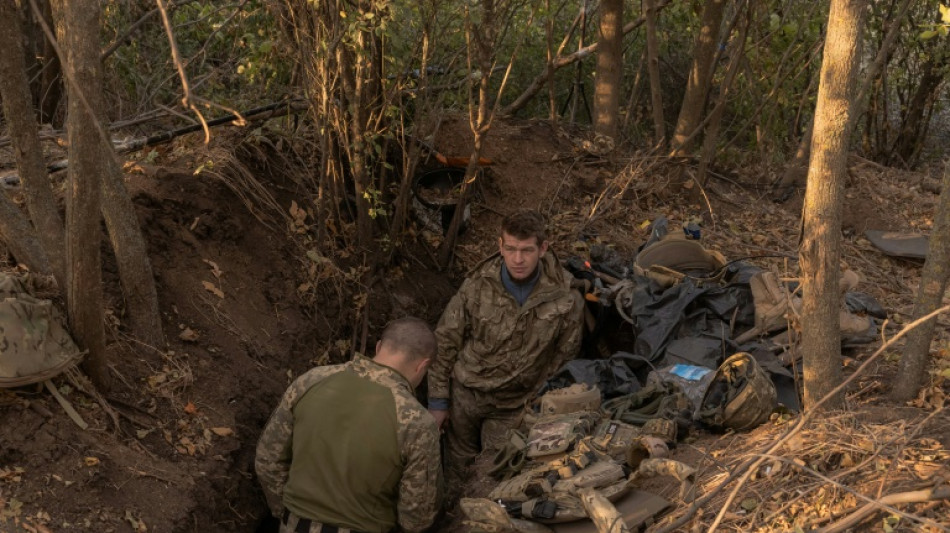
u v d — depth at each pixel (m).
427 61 5.14
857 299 4.71
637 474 3.20
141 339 3.97
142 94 6.49
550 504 3.18
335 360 4.98
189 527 3.44
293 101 5.57
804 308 3.29
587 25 8.12
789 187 6.91
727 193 6.77
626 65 9.08
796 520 2.80
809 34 7.20
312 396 3.47
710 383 3.71
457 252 5.83
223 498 3.72
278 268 4.95
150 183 4.64
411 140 5.27
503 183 6.16
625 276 5.22
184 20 6.34
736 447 3.44
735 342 4.17
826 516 2.77
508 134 6.50
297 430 3.47
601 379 4.18
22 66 3.43
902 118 9.89
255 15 5.16
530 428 3.83
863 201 6.55
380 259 5.46
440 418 4.73
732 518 2.93
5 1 3.33
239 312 4.54
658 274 4.63
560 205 6.12
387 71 5.18
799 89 7.65
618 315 4.98
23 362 3.28
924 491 2.60
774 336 4.30
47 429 3.33
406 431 3.36
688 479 3.13
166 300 4.25
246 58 5.32
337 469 3.38
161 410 3.80
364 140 5.12
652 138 7.87
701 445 3.58
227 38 5.95
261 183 5.25
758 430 3.54
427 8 4.95
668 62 9.16
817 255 3.21
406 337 3.51
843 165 3.11
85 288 3.44
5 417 3.30
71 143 3.25
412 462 3.37
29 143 3.52
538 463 3.58
